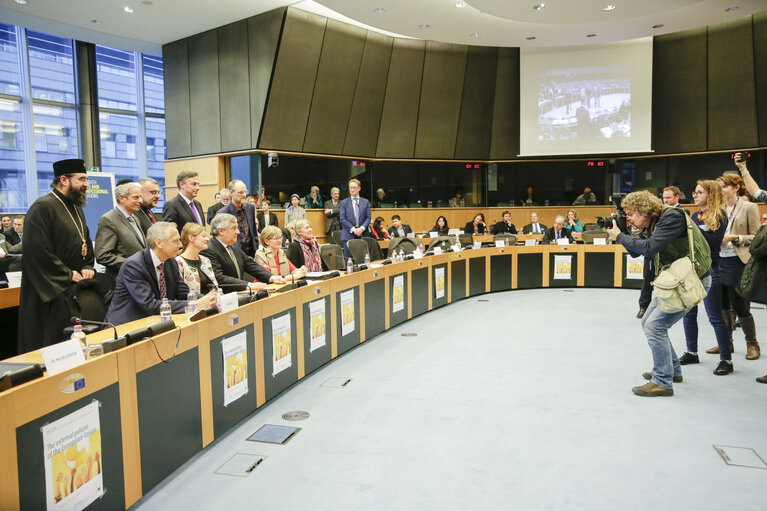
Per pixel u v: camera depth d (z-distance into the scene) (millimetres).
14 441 1765
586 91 12562
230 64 10320
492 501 2439
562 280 9156
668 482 2598
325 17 9992
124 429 2307
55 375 1935
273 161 10195
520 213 13922
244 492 2555
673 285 3477
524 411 3566
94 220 7930
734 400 3707
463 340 5547
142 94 12273
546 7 8523
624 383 4121
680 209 3645
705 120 12445
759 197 4809
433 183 13469
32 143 10492
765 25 11094
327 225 10984
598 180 13789
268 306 3676
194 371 2844
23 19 9578
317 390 4031
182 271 3627
